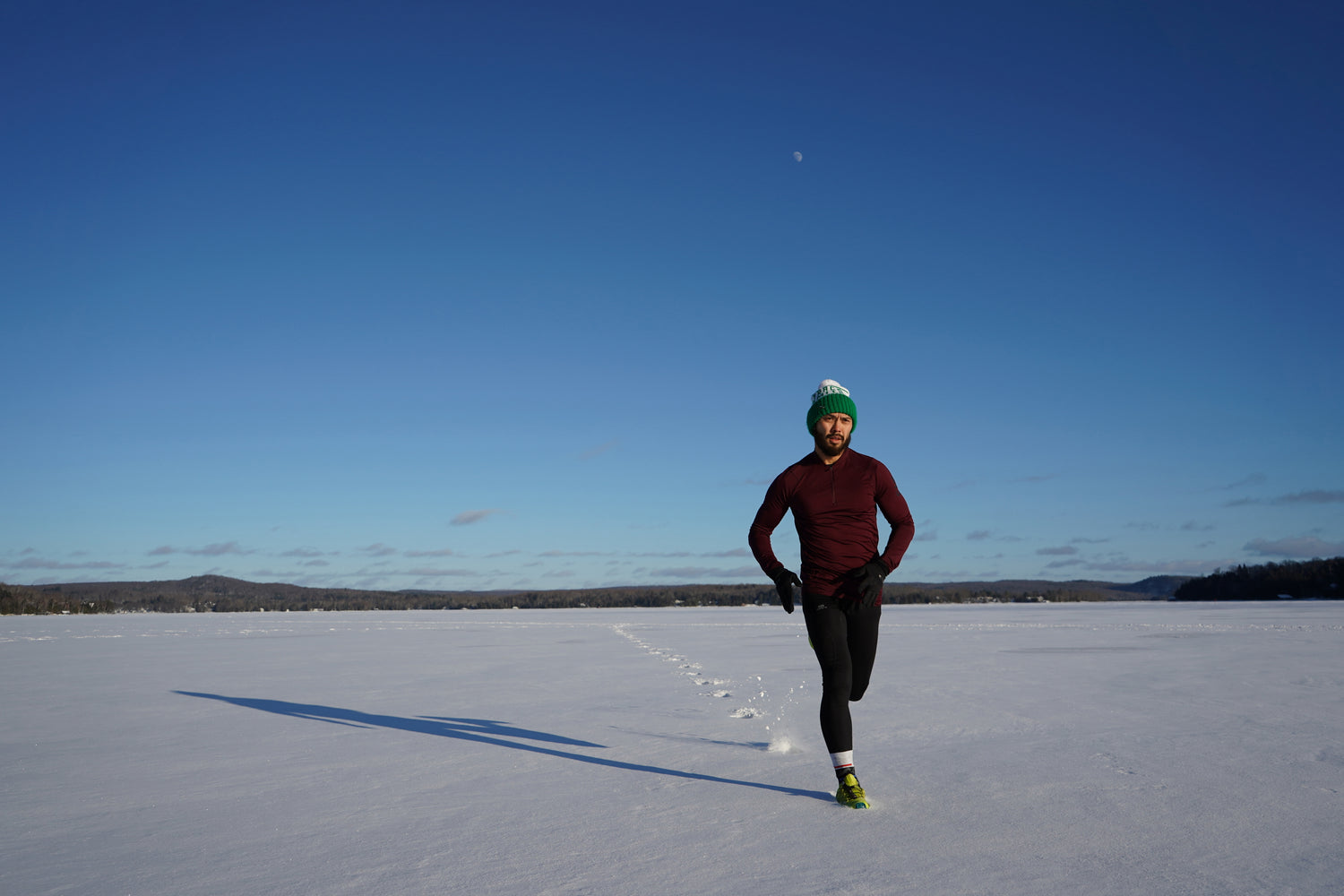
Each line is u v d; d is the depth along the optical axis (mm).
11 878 2857
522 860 2971
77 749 5398
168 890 2711
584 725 6203
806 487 4070
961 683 8359
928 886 2629
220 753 5234
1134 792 3883
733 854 3016
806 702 7258
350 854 3086
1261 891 2578
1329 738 5199
